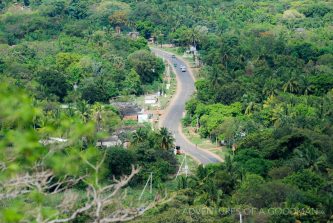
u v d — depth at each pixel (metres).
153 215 78.81
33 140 21.28
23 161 22.91
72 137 24.06
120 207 26.97
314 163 102.44
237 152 114.88
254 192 87.00
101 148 112.81
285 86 154.75
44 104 137.00
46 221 24.06
